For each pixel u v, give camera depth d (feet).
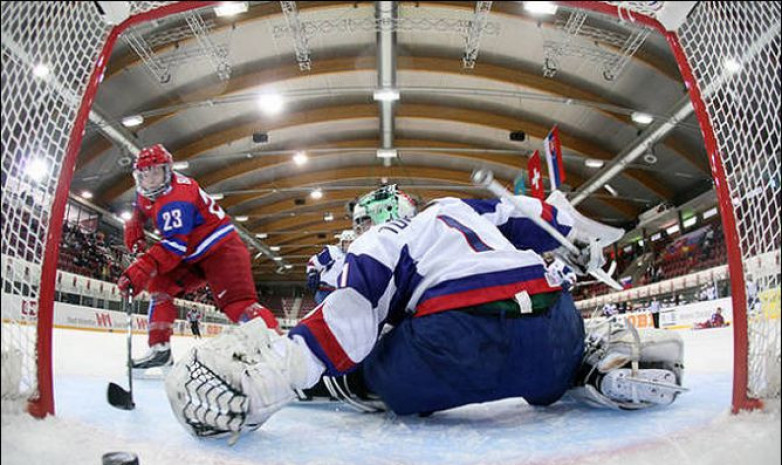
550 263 7.41
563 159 54.08
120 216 59.31
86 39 4.92
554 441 4.29
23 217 3.91
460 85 44.91
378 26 34.60
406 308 5.59
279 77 40.45
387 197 8.21
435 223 5.60
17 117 3.86
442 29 36.17
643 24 5.35
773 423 3.77
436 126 53.01
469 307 5.14
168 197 8.41
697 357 13.04
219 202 63.82
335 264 11.91
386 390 5.60
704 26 5.24
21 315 3.85
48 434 3.62
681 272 61.72
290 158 56.13
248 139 51.85
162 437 4.57
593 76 41.16
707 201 57.82
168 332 8.89
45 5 4.15
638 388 5.30
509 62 41.06
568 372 5.55
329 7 33.96
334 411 6.51
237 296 9.18
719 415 4.53
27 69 3.99
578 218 6.25
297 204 71.82
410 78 44.09
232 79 40.47
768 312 4.06
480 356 5.12
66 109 4.60
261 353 4.70
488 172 5.04
